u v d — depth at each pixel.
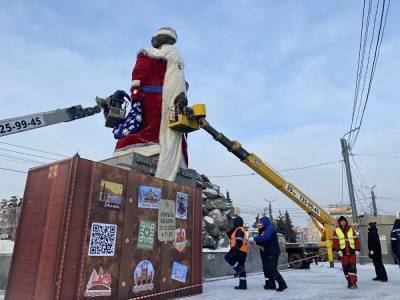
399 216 10.50
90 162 6.89
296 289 9.16
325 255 23.25
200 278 9.00
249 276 13.77
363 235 24.94
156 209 8.10
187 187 9.18
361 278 11.78
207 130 14.63
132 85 14.41
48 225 6.62
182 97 14.12
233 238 9.57
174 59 14.90
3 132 12.05
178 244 8.56
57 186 6.74
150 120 14.15
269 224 9.24
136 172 7.73
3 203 16.09
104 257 6.83
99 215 6.88
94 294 6.56
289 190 17.19
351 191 22.77
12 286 6.86
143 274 7.54
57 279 6.11
